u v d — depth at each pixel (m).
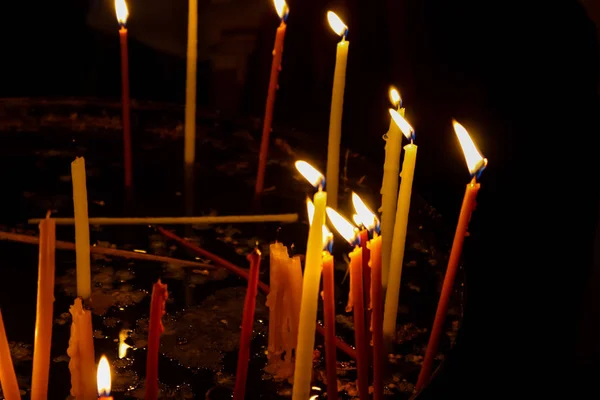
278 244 1.40
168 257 1.56
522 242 1.91
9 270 1.52
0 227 1.59
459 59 2.04
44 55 2.45
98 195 1.66
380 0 2.21
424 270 1.56
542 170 1.95
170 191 1.68
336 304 1.52
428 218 1.61
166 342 1.44
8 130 1.75
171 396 1.38
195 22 1.68
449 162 2.10
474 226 1.95
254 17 2.35
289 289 1.39
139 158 1.74
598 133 1.90
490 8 1.98
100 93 2.51
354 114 2.32
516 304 1.83
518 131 1.97
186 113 1.71
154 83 2.48
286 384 1.40
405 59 2.11
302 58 2.37
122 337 1.45
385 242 1.50
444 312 1.39
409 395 1.40
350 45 2.29
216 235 1.62
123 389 1.38
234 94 2.44
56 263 1.54
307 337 1.28
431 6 2.04
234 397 1.33
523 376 1.76
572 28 1.89
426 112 2.12
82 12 2.40
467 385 1.67
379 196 1.67
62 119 1.77
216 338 1.46
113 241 1.59
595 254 1.89
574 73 1.91
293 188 1.71
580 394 1.78
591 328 1.85
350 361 1.44
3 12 2.36
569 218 1.91
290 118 2.42
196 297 1.51
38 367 1.30
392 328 1.45
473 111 2.03
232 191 1.69
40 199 1.64
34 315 1.47
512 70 1.97
